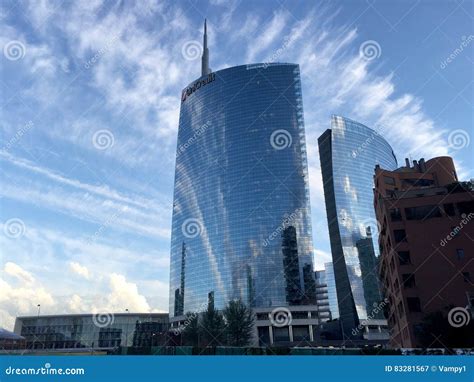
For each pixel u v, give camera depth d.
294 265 161.88
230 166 183.50
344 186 173.00
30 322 109.56
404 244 64.75
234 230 173.12
